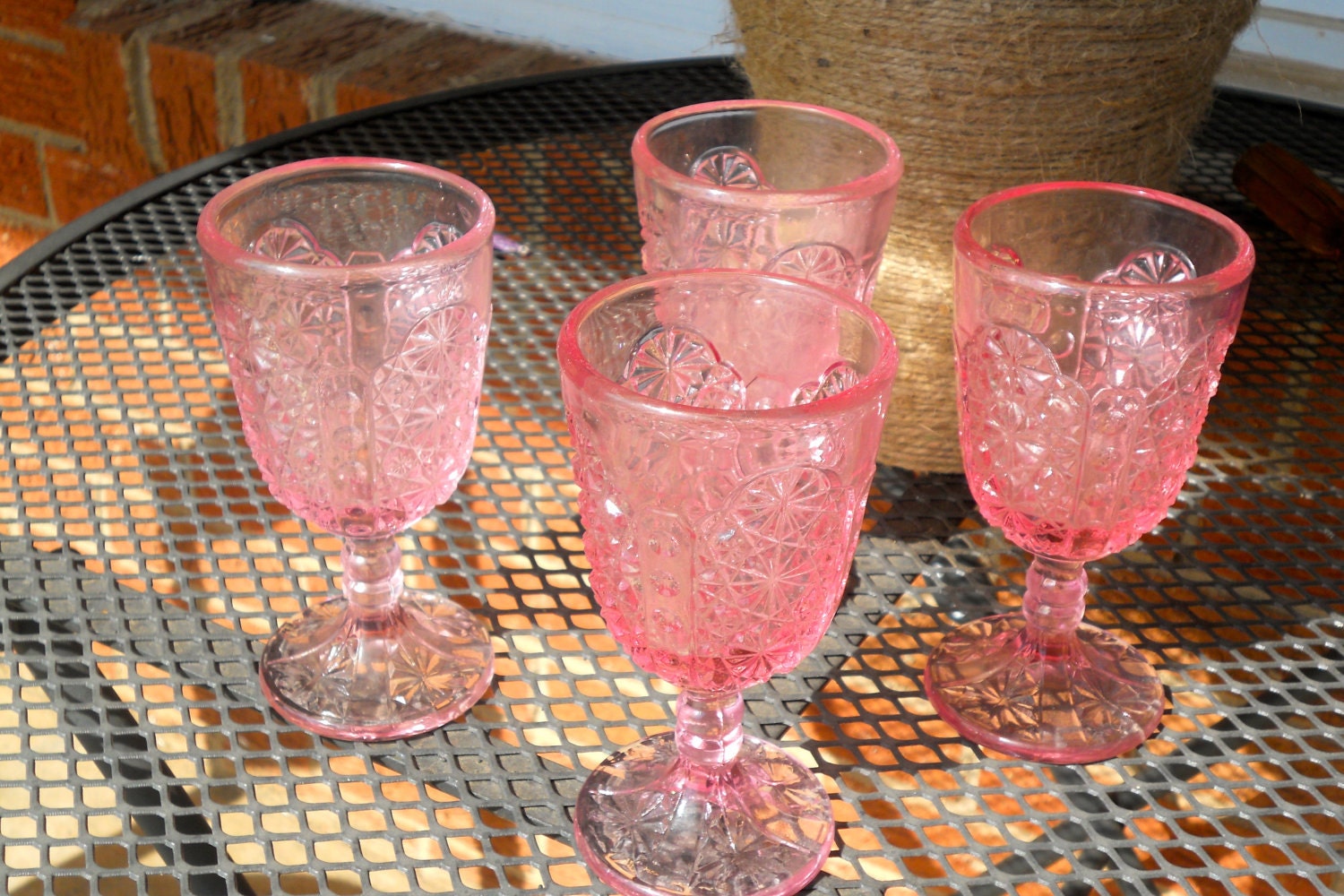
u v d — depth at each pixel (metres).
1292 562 0.68
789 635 0.49
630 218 0.95
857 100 0.69
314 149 0.99
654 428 0.44
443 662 0.61
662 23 1.44
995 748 0.58
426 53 1.45
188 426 0.80
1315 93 1.23
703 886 0.50
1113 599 0.68
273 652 0.61
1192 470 0.76
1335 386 0.80
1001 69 0.65
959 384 0.59
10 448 0.70
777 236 0.60
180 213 0.91
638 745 0.57
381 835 0.52
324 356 0.53
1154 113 0.69
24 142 1.61
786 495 0.45
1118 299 0.51
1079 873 0.51
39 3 1.52
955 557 0.72
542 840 0.66
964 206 0.70
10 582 0.63
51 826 0.87
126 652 0.60
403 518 0.58
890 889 0.52
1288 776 0.61
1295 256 0.93
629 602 0.49
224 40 1.44
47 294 0.81
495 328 0.85
